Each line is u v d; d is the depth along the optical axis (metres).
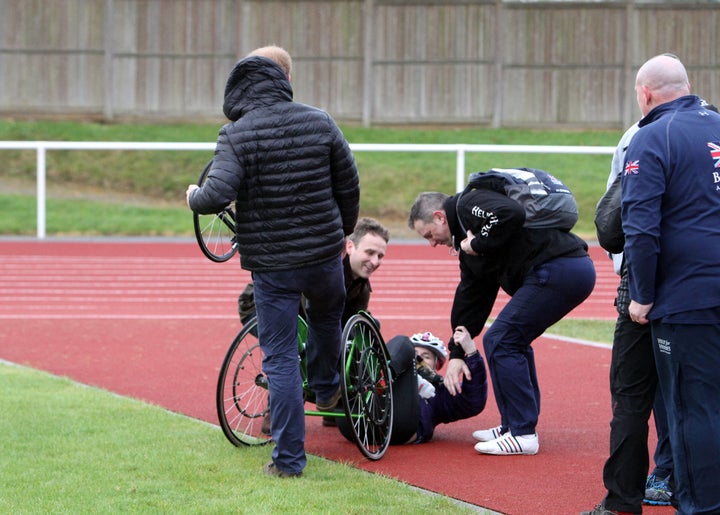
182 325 24.62
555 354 20.92
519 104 59.72
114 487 11.58
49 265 35.66
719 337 9.81
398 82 59.50
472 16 59.25
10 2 59.59
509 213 12.79
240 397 14.27
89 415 14.97
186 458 12.84
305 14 59.28
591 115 59.62
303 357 13.78
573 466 13.00
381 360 13.74
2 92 60.09
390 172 54.50
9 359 20.20
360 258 13.78
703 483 9.91
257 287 12.19
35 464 12.47
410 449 13.96
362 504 11.03
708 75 59.09
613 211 10.70
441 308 27.83
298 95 59.50
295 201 11.82
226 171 11.62
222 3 59.62
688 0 60.44
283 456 12.14
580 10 59.06
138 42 59.91
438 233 13.74
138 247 40.62
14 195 52.69
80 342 22.19
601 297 29.91
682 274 9.82
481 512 11.00
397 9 59.12
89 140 58.25
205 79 60.31
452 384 13.95
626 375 10.69
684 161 9.82
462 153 39.03
